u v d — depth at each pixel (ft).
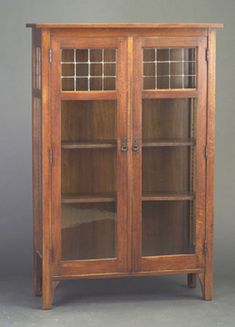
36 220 12.83
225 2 15.67
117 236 12.31
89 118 12.44
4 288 13.29
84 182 12.50
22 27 14.98
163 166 12.68
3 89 15.05
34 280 12.90
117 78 12.10
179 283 13.51
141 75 12.14
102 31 11.96
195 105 12.39
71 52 12.00
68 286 13.33
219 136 15.97
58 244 12.15
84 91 12.04
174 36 12.13
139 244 12.37
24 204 15.23
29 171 15.24
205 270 12.55
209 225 12.49
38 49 12.43
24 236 15.21
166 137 12.67
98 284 13.46
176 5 15.52
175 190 12.75
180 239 12.56
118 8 15.31
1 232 15.17
